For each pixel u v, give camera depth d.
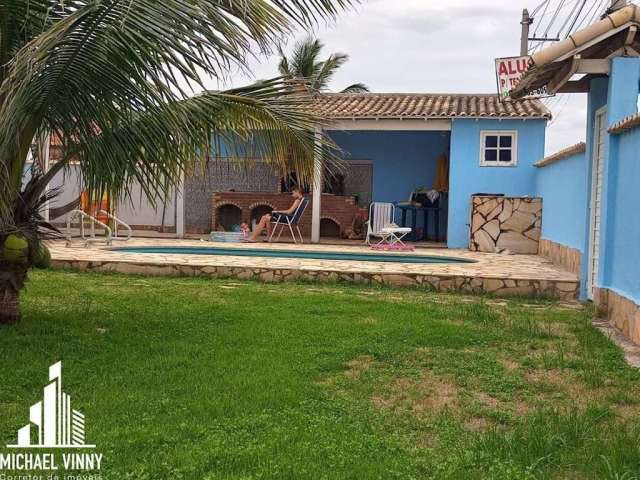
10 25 6.34
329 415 4.84
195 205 22.75
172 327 7.68
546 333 7.79
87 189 6.86
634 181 7.98
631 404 5.29
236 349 6.68
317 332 7.52
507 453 4.13
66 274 12.06
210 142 7.51
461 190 18.81
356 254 16.08
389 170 22.88
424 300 10.23
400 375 6.00
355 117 18.42
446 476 3.78
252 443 4.21
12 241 7.09
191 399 5.06
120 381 5.50
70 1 6.09
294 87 7.99
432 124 18.77
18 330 7.21
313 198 18.91
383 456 4.09
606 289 8.98
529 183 18.53
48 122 6.65
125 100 6.23
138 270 12.35
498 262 14.67
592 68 9.20
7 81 5.18
